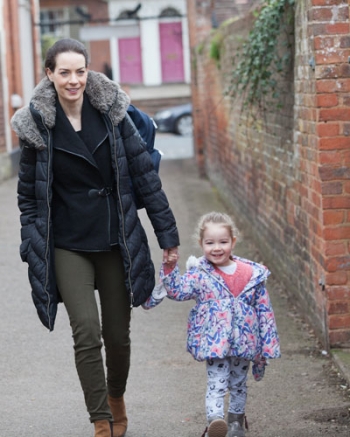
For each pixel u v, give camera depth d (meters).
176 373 6.16
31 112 4.48
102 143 4.56
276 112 8.49
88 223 4.57
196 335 4.69
